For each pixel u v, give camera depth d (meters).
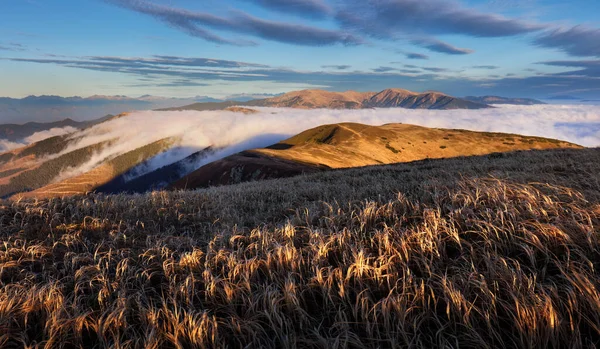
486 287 3.54
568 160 11.92
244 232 7.04
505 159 16.47
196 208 10.54
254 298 4.11
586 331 3.19
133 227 7.86
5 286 4.43
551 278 3.69
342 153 94.38
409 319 3.57
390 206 6.66
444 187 7.80
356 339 3.38
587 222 4.59
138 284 4.87
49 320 3.79
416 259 4.45
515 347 3.09
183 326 3.67
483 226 4.98
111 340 3.77
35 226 7.70
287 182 18.22
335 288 4.21
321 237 5.50
